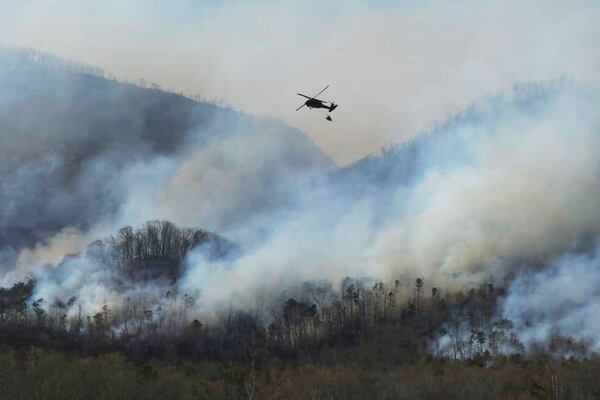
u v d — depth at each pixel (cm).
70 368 19325
